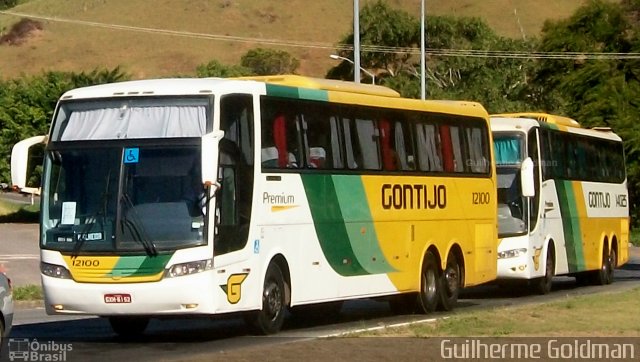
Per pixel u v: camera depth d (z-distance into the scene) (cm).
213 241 1955
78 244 1970
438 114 2773
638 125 7419
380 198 2491
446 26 10069
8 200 8638
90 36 15400
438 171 2744
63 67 14525
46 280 1988
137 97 2031
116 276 1945
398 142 2583
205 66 12250
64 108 2061
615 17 8319
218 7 16112
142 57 14750
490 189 3011
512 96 9744
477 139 2961
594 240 3938
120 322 2233
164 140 1989
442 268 2741
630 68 8125
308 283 2245
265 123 2141
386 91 2620
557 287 3891
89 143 2014
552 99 8925
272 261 2144
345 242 2362
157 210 1961
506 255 3288
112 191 1980
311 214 2259
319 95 2317
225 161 2014
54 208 2006
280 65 12781
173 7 16125
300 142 2242
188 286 1933
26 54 15025
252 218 2073
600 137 4128
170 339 2127
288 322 2495
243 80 2128
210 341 2066
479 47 9956
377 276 2469
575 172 3766
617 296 2850
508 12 15125
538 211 3359
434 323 2173
